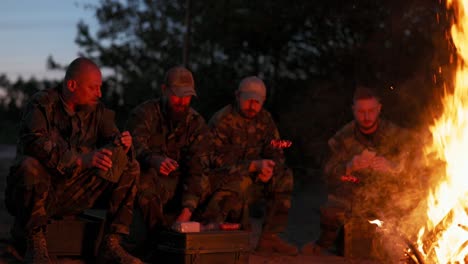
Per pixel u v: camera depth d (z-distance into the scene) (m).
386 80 11.88
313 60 13.89
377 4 12.08
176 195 5.45
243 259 4.85
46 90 4.72
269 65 15.48
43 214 4.38
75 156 4.46
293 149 12.82
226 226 4.93
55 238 4.64
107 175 4.48
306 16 13.47
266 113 6.25
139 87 20.33
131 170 4.68
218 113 6.08
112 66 22.62
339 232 5.82
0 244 5.06
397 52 11.77
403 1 11.59
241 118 6.04
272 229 5.76
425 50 11.09
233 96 15.62
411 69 11.52
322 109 12.76
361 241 5.63
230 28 15.32
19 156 4.48
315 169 12.22
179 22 22.11
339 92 12.73
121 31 23.41
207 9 16.83
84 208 4.78
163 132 5.45
